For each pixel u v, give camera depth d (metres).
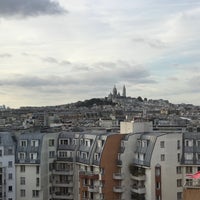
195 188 125.69
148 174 196.50
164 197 195.50
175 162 198.38
